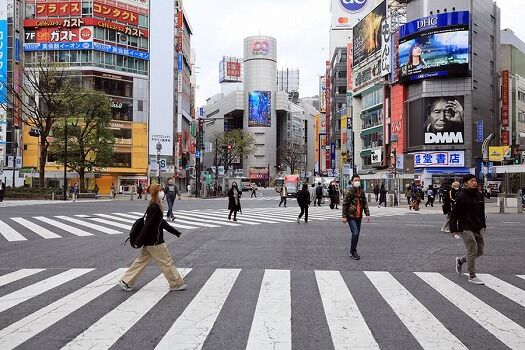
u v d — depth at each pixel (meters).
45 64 46.75
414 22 52.78
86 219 20.56
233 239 13.84
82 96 42.47
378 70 62.34
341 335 5.05
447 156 50.72
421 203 39.25
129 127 62.06
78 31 58.91
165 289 7.30
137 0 62.88
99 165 46.44
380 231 16.30
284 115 140.00
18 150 57.75
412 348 4.67
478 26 52.00
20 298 6.75
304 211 20.73
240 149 87.81
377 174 53.00
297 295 6.89
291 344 4.76
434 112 51.44
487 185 47.25
